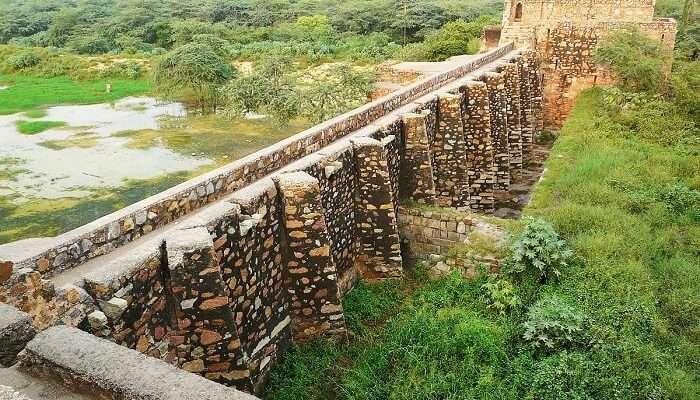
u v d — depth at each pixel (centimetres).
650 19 2798
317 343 979
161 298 710
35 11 8744
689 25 4081
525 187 2112
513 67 2167
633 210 1342
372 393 826
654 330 880
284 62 3566
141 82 4434
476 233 1214
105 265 658
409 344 917
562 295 970
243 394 383
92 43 5716
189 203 887
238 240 823
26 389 425
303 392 861
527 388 775
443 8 6688
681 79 2370
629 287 977
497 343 875
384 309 1133
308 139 1175
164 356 720
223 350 742
